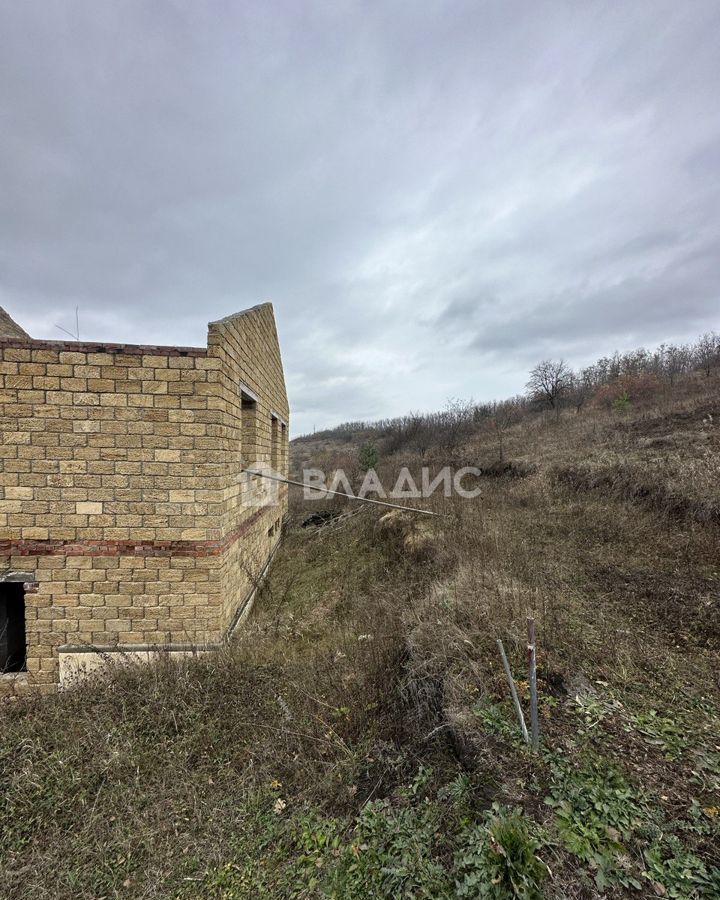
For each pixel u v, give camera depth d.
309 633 5.18
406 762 2.62
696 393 13.50
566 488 8.91
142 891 2.09
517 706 2.55
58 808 2.59
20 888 2.16
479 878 1.71
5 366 4.12
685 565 5.10
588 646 3.43
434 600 4.56
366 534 9.91
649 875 1.65
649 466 8.04
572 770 2.20
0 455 4.16
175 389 4.32
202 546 4.37
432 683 3.14
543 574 5.04
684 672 3.10
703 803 1.98
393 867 1.92
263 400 7.17
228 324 4.73
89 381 4.22
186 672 3.80
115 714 3.42
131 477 4.29
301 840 2.26
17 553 4.22
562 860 1.74
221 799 2.64
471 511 8.50
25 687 4.26
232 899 2.01
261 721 3.27
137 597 4.33
